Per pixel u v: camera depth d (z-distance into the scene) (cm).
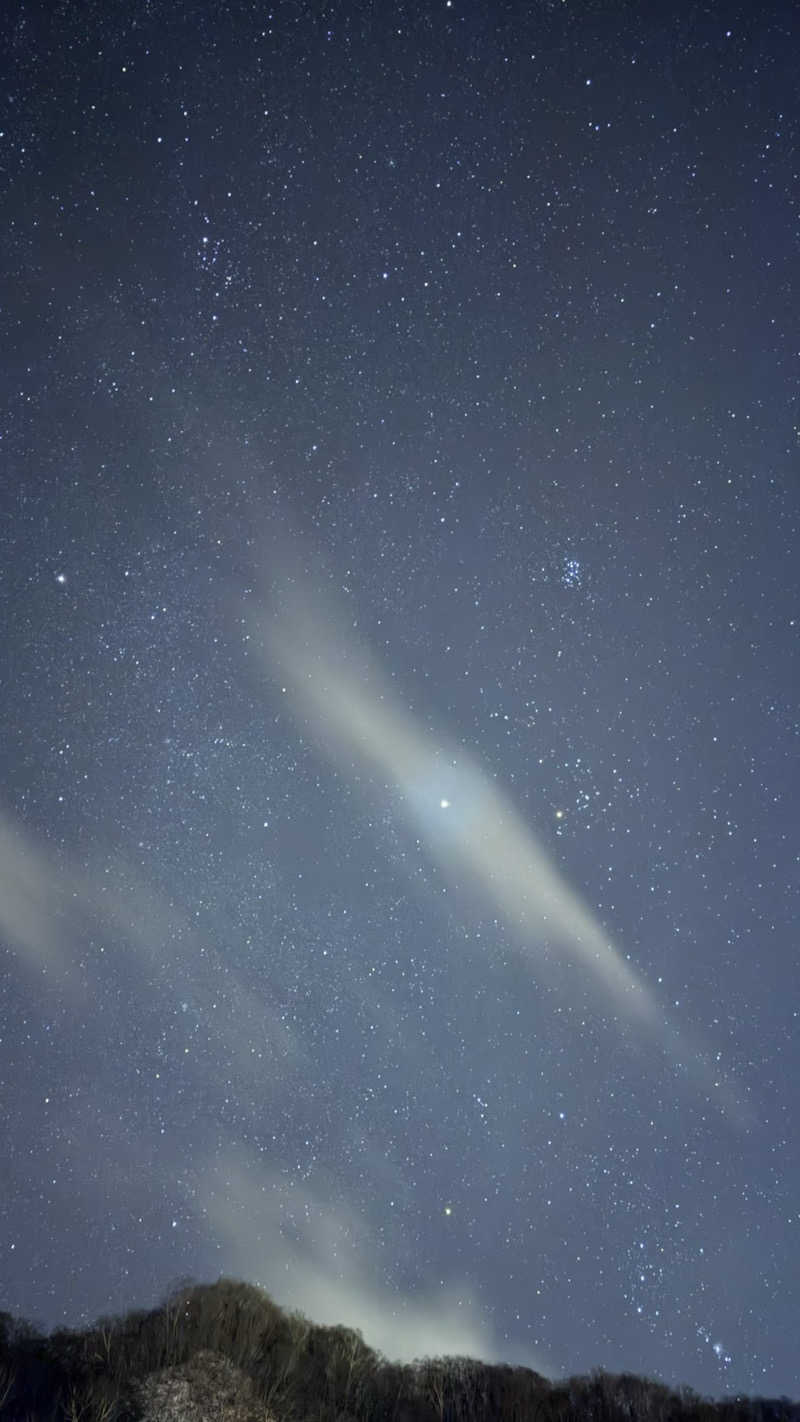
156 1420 696
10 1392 698
